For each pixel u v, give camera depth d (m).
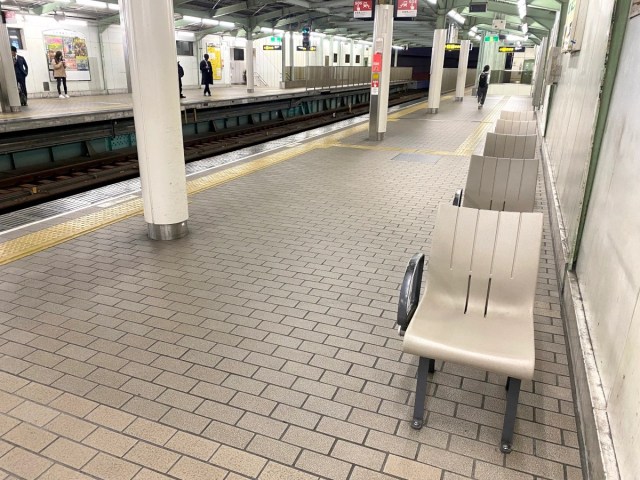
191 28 25.08
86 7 18.72
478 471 2.29
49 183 8.10
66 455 2.37
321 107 22.12
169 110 4.71
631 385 2.05
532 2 11.74
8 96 11.95
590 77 4.41
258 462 2.33
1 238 5.09
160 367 3.03
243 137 13.94
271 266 4.49
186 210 5.17
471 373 3.00
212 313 3.67
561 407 2.71
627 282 2.36
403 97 32.06
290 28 27.39
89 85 21.38
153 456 2.36
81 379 2.91
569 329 3.31
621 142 2.92
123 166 9.69
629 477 1.89
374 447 2.42
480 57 39.50
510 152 5.39
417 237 5.23
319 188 7.18
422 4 21.23
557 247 4.64
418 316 2.65
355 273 4.36
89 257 4.66
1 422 2.57
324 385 2.88
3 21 11.77
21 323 3.50
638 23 2.94
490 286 2.78
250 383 2.89
